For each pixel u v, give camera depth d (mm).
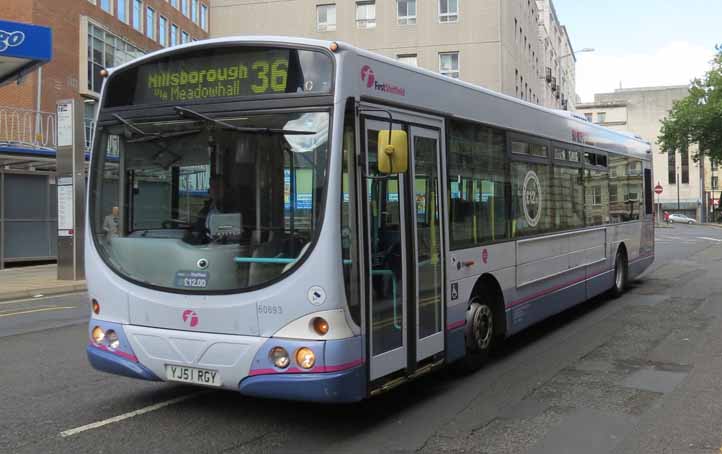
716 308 10984
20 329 9883
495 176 7262
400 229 5453
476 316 6812
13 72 18984
